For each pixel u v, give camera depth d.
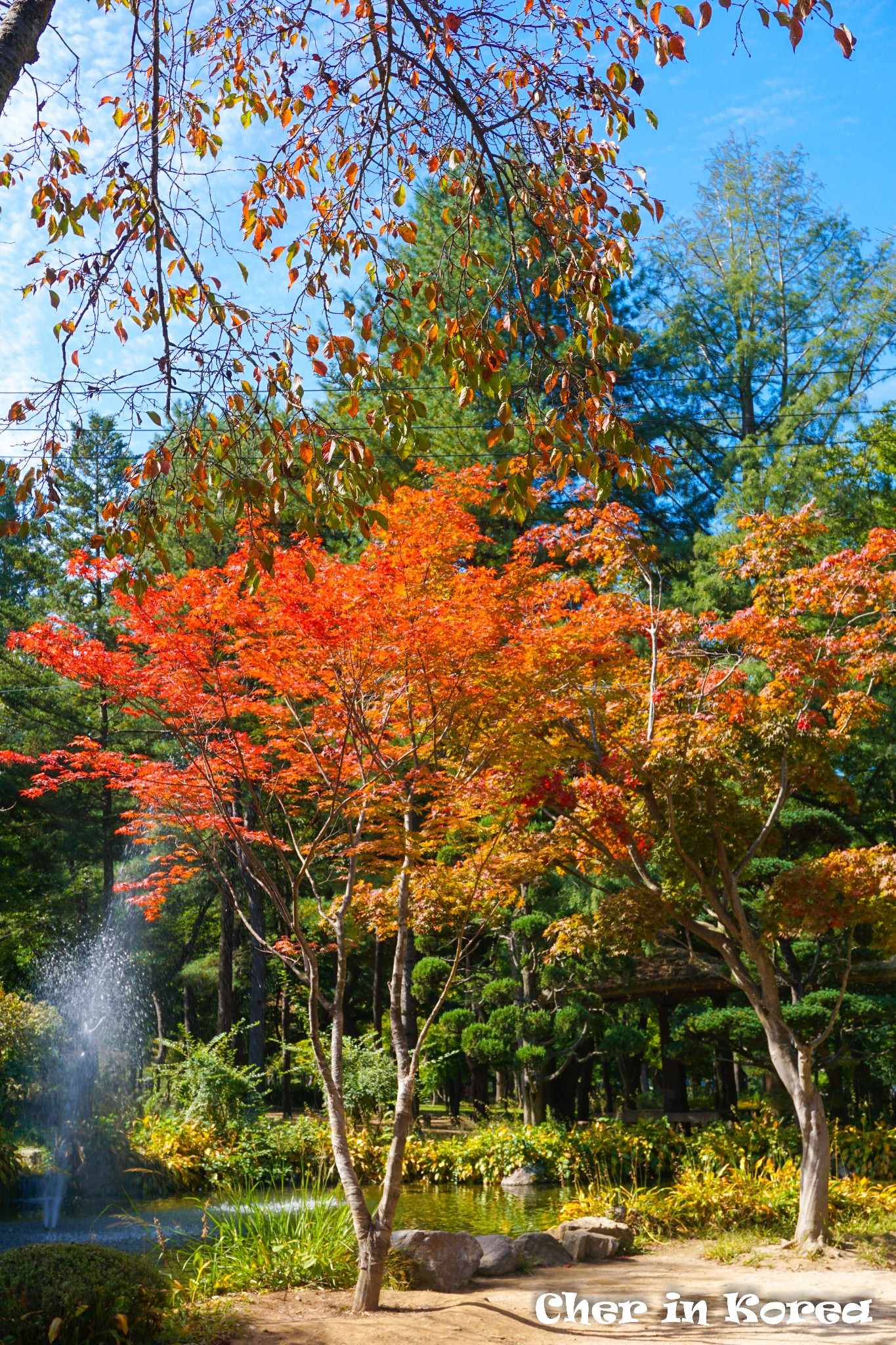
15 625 27.44
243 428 5.08
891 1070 17.27
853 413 24.75
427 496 8.23
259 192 5.55
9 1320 6.19
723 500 22.33
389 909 11.26
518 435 17.59
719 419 29.05
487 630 8.41
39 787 9.30
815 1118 11.04
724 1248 10.52
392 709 9.95
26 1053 15.26
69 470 26.88
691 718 11.14
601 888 17.80
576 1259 10.43
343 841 9.67
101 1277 6.66
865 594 10.82
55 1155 14.59
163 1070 18.17
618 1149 15.29
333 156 5.34
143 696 9.07
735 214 30.08
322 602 7.79
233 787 10.12
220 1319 7.13
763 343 28.59
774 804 12.48
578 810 11.87
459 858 14.41
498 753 9.52
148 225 5.11
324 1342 6.64
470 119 4.87
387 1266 8.88
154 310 5.33
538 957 18.94
